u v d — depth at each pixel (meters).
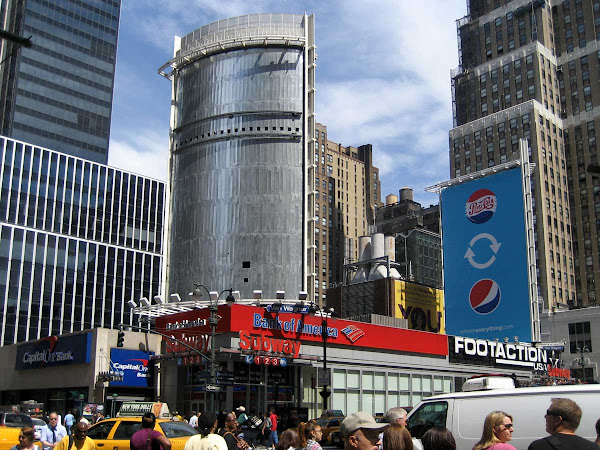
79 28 152.50
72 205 122.50
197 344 47.50
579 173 140.75
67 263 119.56
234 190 88.12
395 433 6.47
